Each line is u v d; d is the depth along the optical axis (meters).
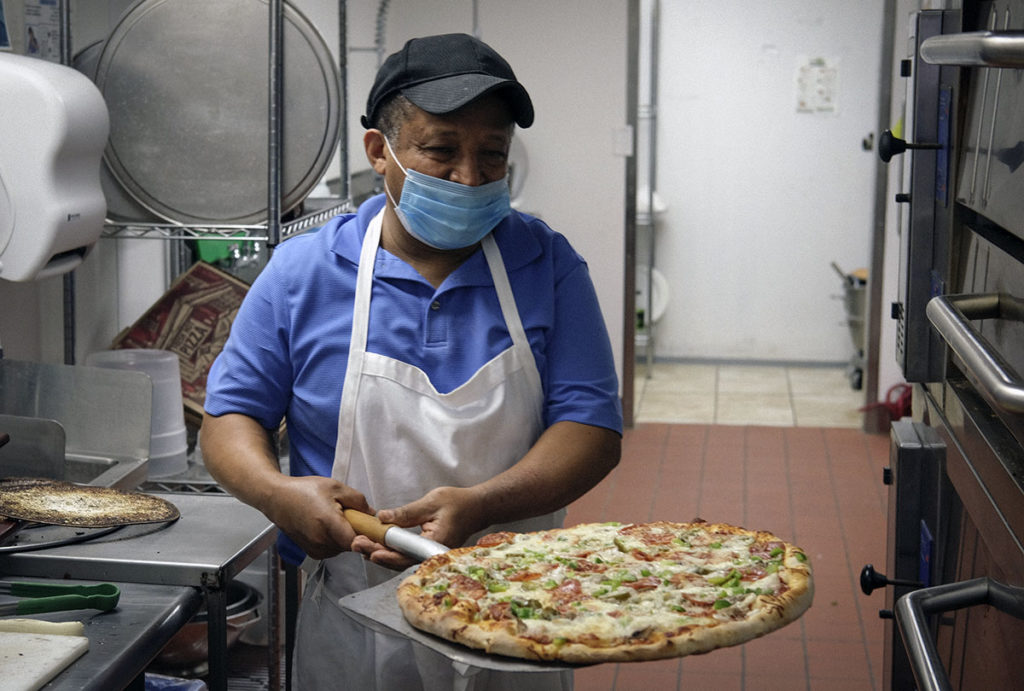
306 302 1.57
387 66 1.50
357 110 4.47
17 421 1.86
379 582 1.58
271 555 2.18
